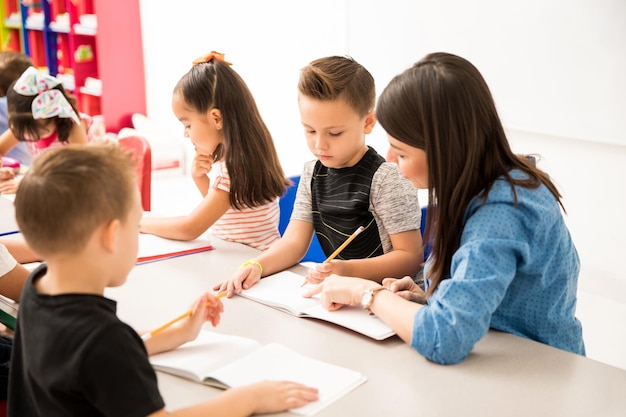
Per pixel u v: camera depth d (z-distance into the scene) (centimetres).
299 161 371
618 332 238
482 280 107
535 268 114
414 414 95
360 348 115
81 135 254
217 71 181
